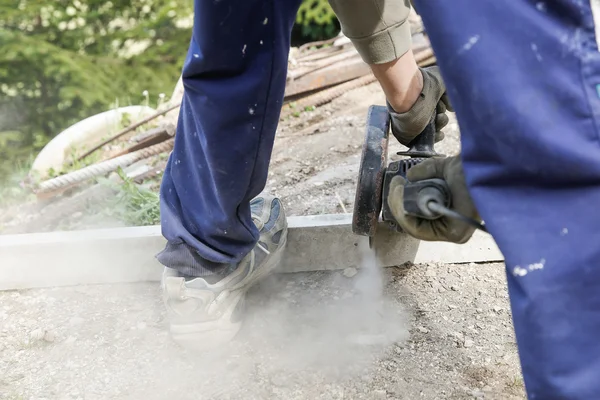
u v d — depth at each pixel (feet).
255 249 6.42
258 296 6.97
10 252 7.17
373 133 6.29
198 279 6.03
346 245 7.21
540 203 3.28
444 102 6.87
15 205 10.46
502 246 3.32
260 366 5.95
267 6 4.64
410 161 6.03
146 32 19.01
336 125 11.18
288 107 11.84
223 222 5.67
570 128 3.19
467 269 7.21
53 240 7.18
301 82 11.95
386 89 6.22
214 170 5.32
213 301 6.05
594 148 3.17
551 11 3.24
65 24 19.52
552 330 3.23
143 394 5.72
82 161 11.13
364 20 5.71
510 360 5.87
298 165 9.97
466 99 3.37
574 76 3.20
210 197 5.65
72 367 6.12
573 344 3.21
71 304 7.04
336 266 7.29
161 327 6.60
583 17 3.20
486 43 3.26
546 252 3.23
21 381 5.98
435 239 4.24
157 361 6.13
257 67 4.92
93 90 17.38
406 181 4.44
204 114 5.07
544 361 3.26
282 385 5.70
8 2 18.15
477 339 6.16
